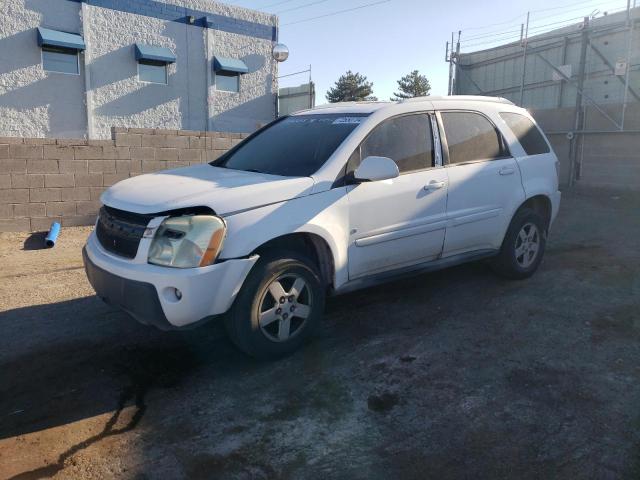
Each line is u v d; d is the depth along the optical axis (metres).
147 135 9.14
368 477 2.76
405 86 70.69
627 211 10.30
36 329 4.66
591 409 3.32
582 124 13.30
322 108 5.25
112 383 3.74
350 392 3.58
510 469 2.81
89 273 4.06
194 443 3.06
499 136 5.49
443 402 3.43
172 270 3.48
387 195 4.43
